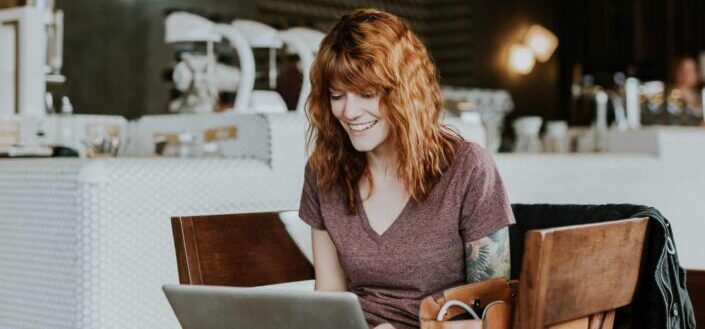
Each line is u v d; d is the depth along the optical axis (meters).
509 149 5.80
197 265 1.52
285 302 1.18
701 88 6.93
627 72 9.02
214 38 2.95
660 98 5.20
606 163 3.00
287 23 7.14
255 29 2.93
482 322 1.25
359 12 1.55
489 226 1.50
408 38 1.54
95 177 1.69
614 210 1.58
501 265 1.51
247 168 1.99
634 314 1.47
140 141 2.89
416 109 1.52
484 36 9.16
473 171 1.52
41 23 3.31
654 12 8.84
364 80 1.49
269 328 1.23
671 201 3.29
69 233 1.72
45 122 3.03
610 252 1.31
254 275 1.64
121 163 1.76
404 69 1.51
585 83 8.64
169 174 1.82
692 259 3.37
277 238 1.70
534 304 1.14
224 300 1.25
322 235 1.68
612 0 9.12
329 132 1.60
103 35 5.66
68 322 1.73
